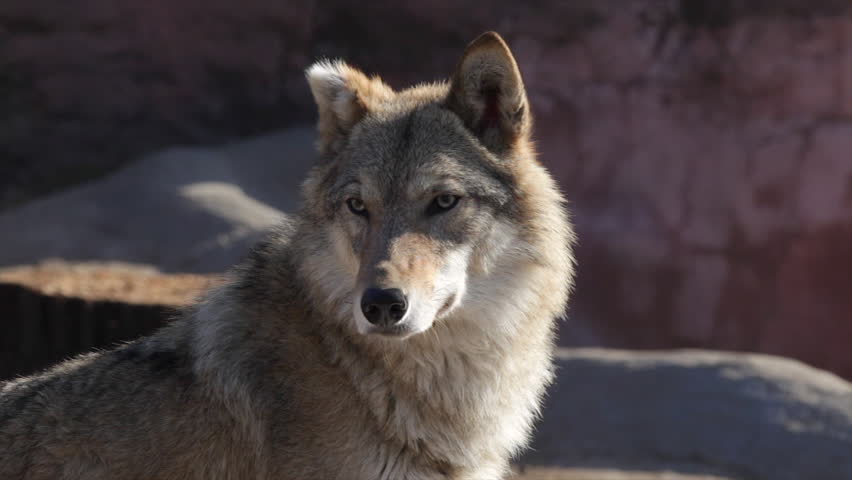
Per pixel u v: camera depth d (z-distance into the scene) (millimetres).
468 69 10781
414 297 9859
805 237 40781
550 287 11078
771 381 20047
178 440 10148
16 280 17922
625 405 20500
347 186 10523
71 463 10078
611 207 42438
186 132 43375
